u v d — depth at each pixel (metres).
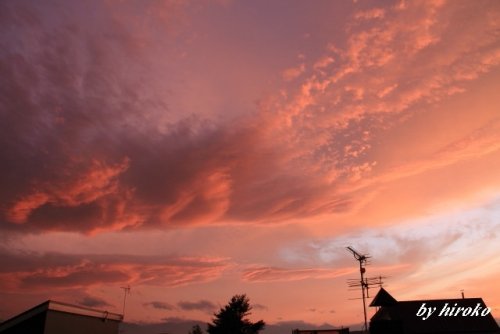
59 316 21.81
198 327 62.94
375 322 37.81
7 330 20.58
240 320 51.28
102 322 25.66
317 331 42.78
